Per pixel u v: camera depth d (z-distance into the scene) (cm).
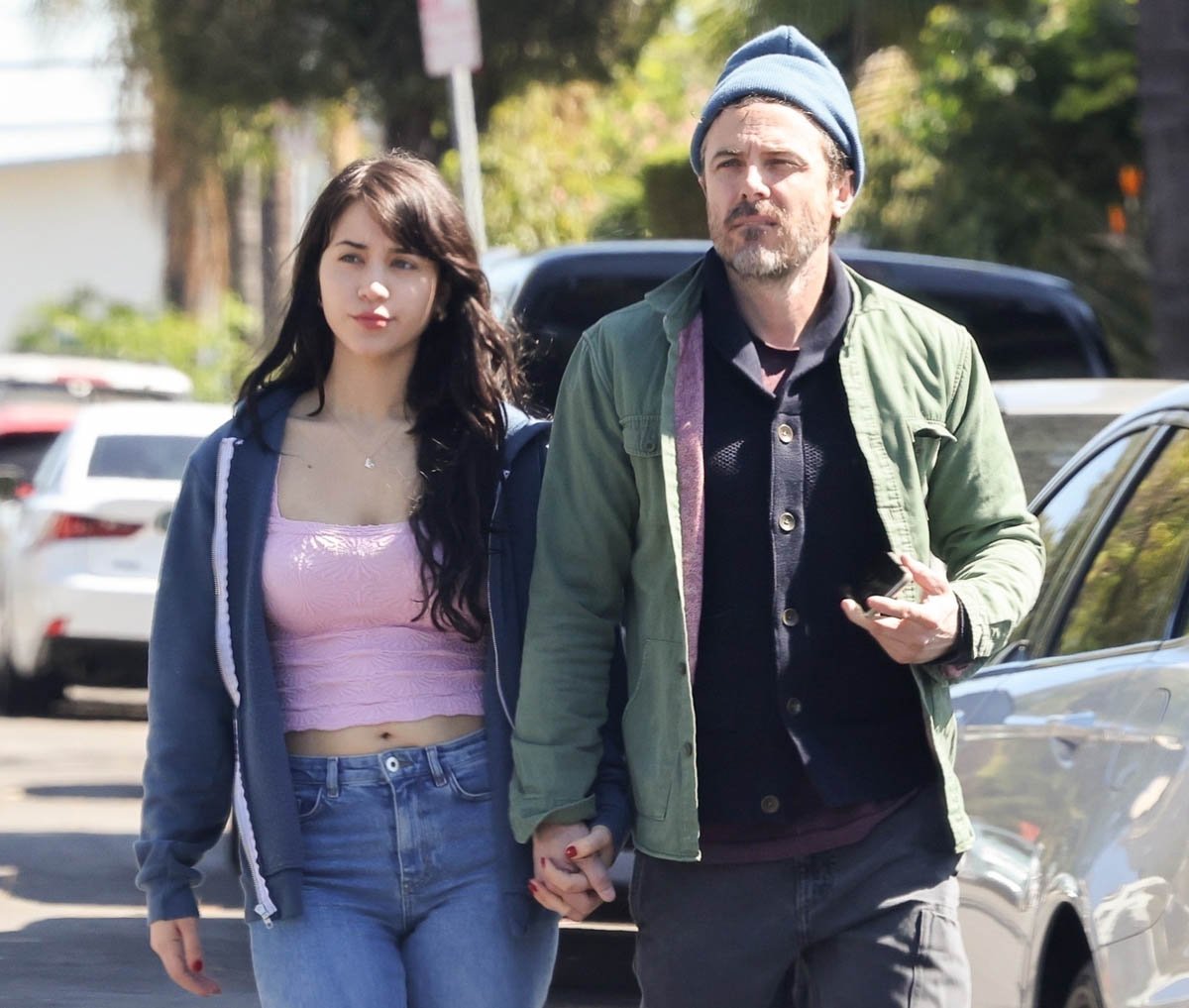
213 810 825
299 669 799
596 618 805
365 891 788
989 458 816
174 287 6869
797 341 802
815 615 788
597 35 3419
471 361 827
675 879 802
